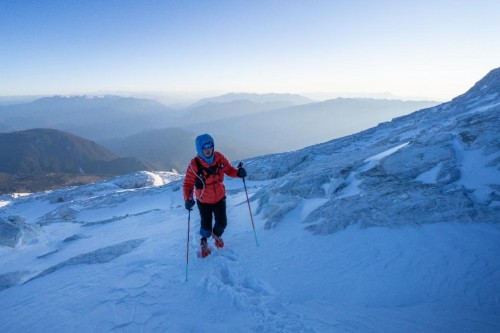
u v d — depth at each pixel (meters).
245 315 4.76
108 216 29.03
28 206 43.19
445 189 7.21
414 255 5.82
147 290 5.85
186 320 4.78
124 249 9.27
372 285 5.33
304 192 9.68
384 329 4.30
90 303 5.63
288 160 28.66
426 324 4.33
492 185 6.90
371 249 6.26
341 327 4.36
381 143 18.94
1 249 15.73
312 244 6.88
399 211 6.95
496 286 4.82
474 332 4.09
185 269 6.58
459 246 5.77
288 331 4.29
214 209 6.94
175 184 36.84
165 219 15.38
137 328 4.71
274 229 8.14
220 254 7.05
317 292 5.36
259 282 5.73
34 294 6.72
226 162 6.96
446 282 5.11
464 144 8.49
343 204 7.84
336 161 16.47
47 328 5.04
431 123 19.47
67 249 13.92
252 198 12.32
